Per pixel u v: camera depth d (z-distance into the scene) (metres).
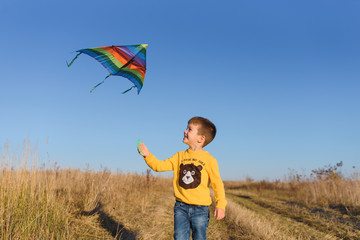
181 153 3.49
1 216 4.17
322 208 9.94
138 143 3.39
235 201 12.64
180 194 3.19
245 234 5.76
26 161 5.27
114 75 2.80
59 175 7.70
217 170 3.25
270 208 10.77
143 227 5.68
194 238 3.11
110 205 6.98
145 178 13.29
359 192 9.95
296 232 6.22
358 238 5.90
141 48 2.79
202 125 3.45
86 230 4.90
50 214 4.80
